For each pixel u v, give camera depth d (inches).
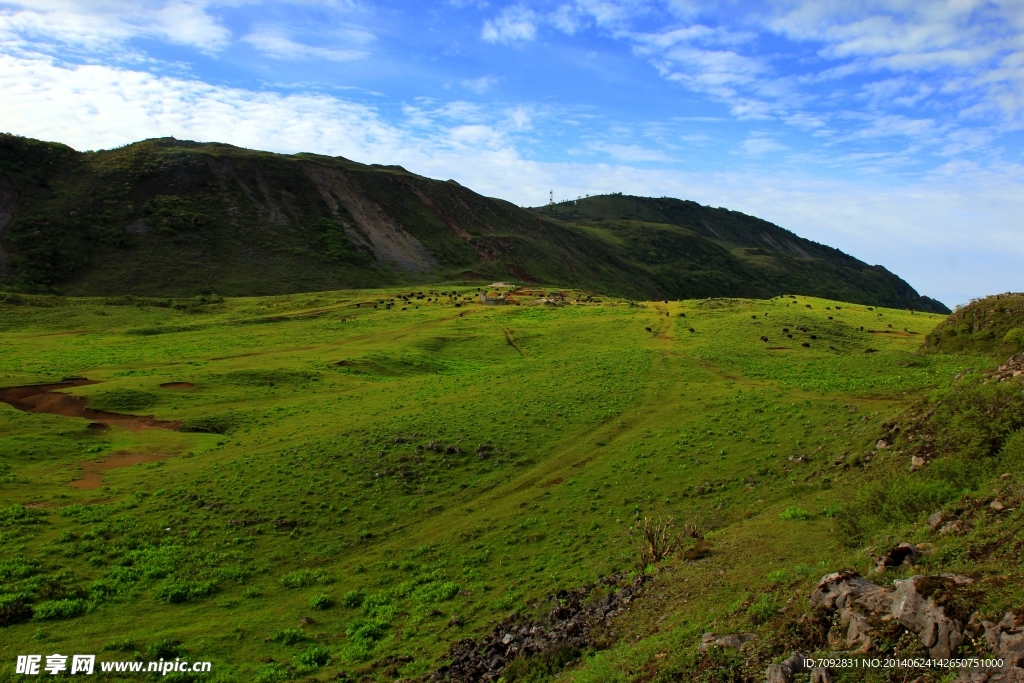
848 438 1416.1
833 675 409.1
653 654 544.1
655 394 2132.1
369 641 866.1
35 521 1299.2
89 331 4109.3
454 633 845.8
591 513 1270.9
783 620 506.6
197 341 3779.5
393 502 1417.3
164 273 6304.1
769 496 1174.3
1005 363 1162.0
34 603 975.6
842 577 512.7
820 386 2118.6
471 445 1718.8
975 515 575.2
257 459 1691.7
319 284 6870.1
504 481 1513.3
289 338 3890.3
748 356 2832.2
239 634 896.9
